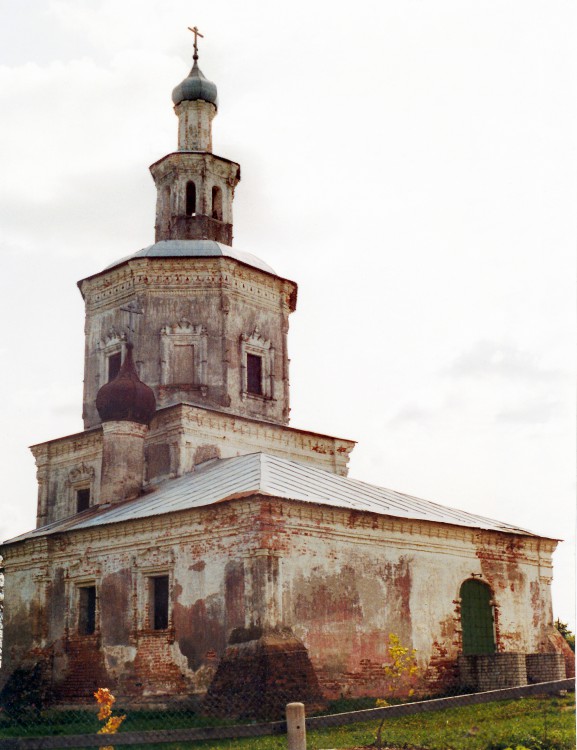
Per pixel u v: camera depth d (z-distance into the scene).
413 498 28.28
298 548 22.16
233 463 26.94
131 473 27.61
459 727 17.06
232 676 20.53
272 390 31.55
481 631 26.78
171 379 30.09
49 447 32.22
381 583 24.02
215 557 22.42
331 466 32.19
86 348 32.44
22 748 10.99
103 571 25.23
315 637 21.97
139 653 23.58
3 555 28.70
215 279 30.95
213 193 33.97
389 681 23.39
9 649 27.61
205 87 34.62
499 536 27.89
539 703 19.77
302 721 10.39
